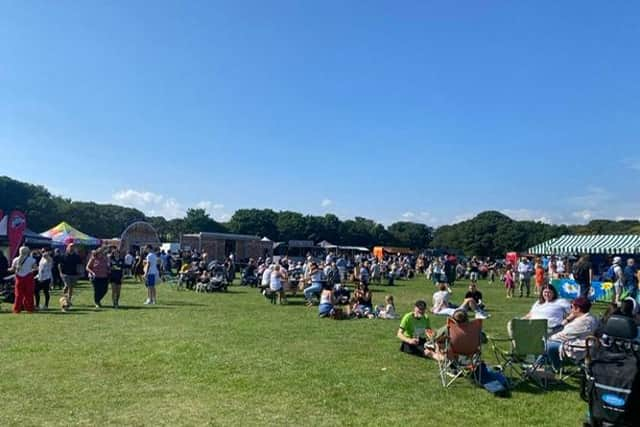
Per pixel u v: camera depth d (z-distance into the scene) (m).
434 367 9.30
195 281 25.64
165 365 8.91
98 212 99.69
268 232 104.81
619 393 5.92
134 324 13.44
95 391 7.36
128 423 6.13
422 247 133.38
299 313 17.00
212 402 7.00
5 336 11.28
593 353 6.35
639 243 33.59
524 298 25.06
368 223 130.25
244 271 29.20
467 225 118.62
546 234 109.19
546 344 8.68
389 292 27.06
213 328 13.06
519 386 8.19
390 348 10.94
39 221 84.06
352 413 6.69
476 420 6.57
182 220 113.19
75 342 10.72
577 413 6.94
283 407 6.86
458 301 22.73
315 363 9.37
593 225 106.38
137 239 43.56
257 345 10.88
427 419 6.55
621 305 8.77
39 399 6.93
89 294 21.42
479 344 8.20
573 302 9.24
